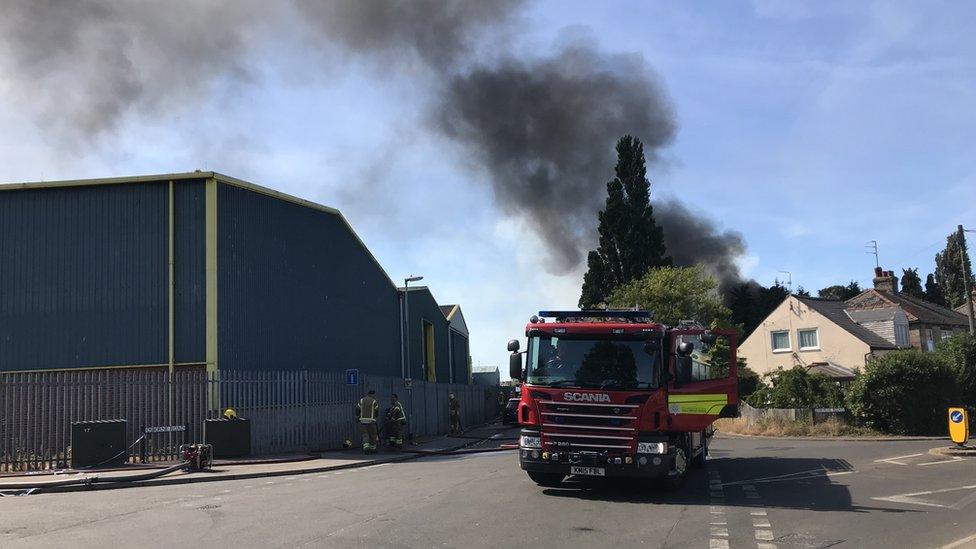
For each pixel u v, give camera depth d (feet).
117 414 62.44
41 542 28.37
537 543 28.02
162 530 30.76
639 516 34.09
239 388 68.28
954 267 273.95
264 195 83.76
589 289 177.27
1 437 57.77
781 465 56.59
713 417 46.09
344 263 104.32
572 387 40.32
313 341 92.58
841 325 149.18
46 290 75.05
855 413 96.63
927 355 95.45
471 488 44.06
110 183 75.87
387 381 93.81
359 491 43.47
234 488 46.60
